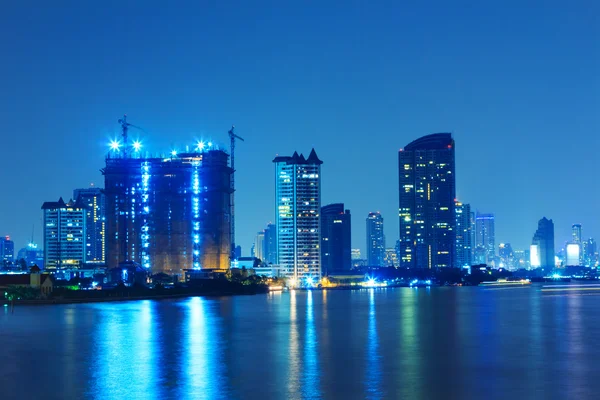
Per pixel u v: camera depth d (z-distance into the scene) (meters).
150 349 179.38
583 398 121.25
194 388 130.25
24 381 137.62
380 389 128.38
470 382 134.12
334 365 153.00
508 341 193.25
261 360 160.25
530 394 124.25
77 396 125.00
